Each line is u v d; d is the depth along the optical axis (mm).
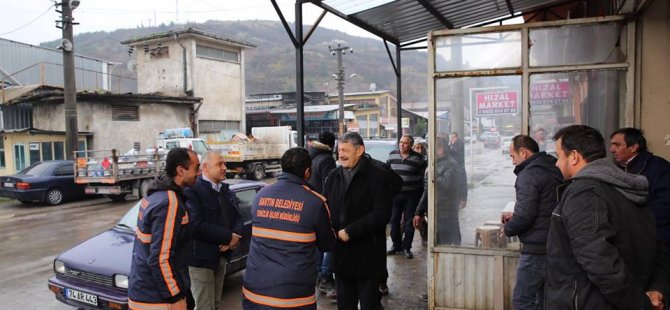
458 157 4430
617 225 2064
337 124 40656
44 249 8141
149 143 23391
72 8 16219
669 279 2232
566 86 4148
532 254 3424
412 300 5059
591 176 2135
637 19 3883
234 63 30266
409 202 6602
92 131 20812
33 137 19266
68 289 4738
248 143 20219
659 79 3854
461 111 4391
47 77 27609
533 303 3459
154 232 2988
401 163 6602
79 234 9352
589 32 4035
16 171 19156
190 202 3773
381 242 3678
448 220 4445
